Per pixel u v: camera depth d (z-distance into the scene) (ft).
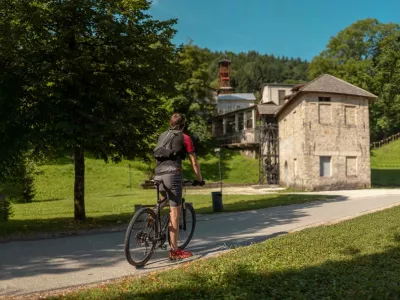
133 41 39.75
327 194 80.74
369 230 26.91
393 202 55.52
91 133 34.47
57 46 36.19
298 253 19.49
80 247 24.63
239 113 189.67
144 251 19.33
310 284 13.94
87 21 37.76
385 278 14.65
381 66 211.00
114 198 93.15
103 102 38.22
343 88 106.73
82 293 13.62
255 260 17.83
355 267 16.46
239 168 169.89
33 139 32.96
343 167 105.29
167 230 20.63
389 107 208.13
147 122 42.83
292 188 115.03
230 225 34.96
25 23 37.09
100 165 151.84
